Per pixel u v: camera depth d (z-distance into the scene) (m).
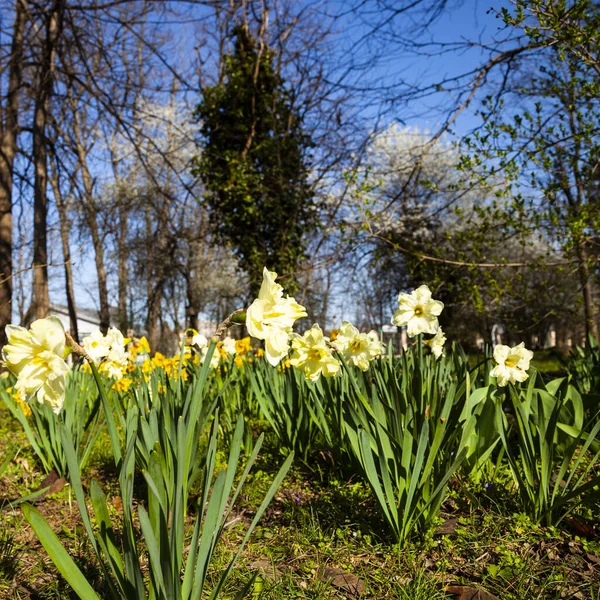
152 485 1.33
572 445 2.32
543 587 1.90
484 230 6.03
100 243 16.34
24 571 2.11
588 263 5.75
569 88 5.42
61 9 10.49
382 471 2.14
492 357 3.05
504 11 4.78
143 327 26.78
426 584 1.95
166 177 17.48
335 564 2.16
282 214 11.08
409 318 2.95
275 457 3.59
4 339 10.56
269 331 1.60
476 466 2.85
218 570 2.07
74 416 3.12
